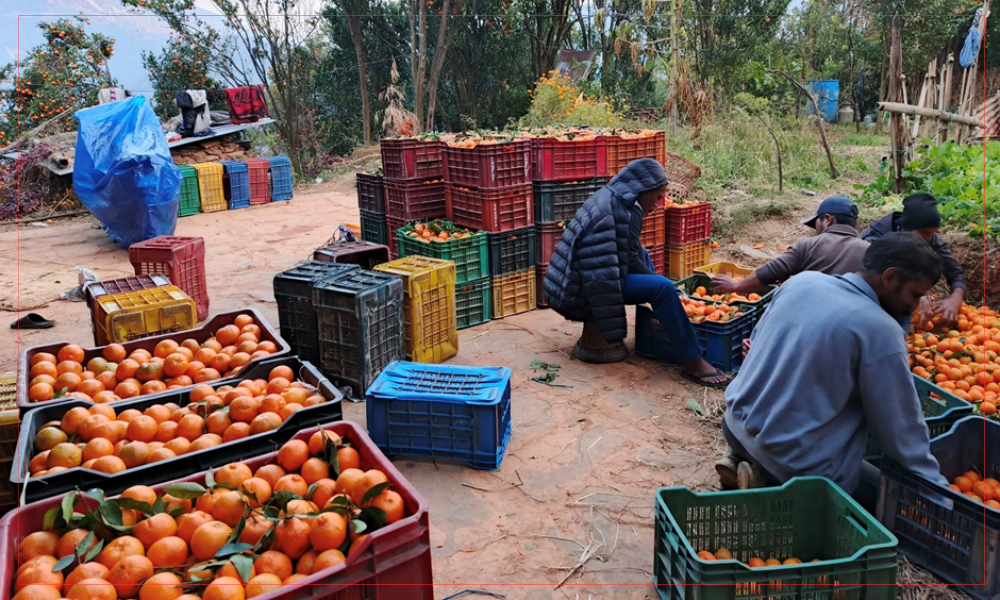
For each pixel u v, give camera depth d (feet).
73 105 67.00
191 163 58.34
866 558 8.64
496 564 11.30
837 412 10.32
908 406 9.92
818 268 15.85
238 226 43.14
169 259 22.67
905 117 32.09
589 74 76.23
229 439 10.65
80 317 25.31
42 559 7.70
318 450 9.87
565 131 27.81
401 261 20.08
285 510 8.59
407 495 8.50
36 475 9.84
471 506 12.92
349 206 49.93
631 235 18.52
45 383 12.42
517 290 24.12
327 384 11.82
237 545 8.00
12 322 24.68
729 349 18.43
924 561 10.41
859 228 29.12
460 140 24.90
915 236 10.06
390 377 14.99
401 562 8.01
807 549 10.57
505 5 76.02
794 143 45.16
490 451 14.01
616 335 18.70
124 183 35.14
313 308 17.74
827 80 81.76
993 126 39.22
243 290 28.25
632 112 67.10
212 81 77.41
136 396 12.58
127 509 8.46
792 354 10.49
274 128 86.79
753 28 62.28
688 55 61.46
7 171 52.70
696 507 10.18
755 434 11.03
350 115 86.53
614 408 16.84
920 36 62.80
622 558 11.41
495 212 22.75
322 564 7.75
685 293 20.89
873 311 10.01
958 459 11.78
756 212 34.06
